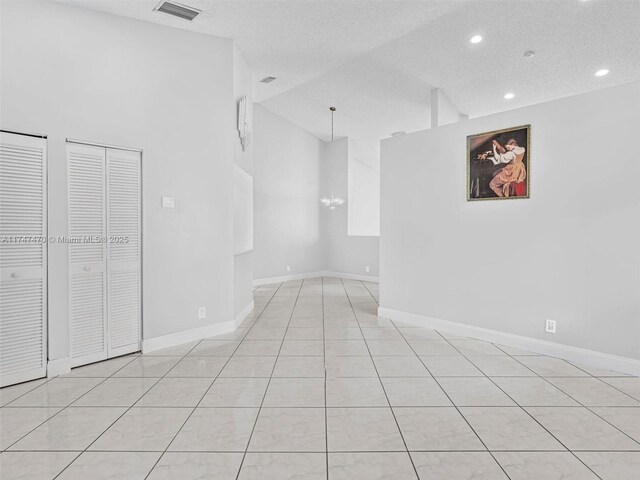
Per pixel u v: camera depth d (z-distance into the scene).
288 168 8.73
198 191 4.21
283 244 8.70
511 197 3.90
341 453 2.12
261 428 2.38
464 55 5.02
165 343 3.97
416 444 2.21
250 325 4.88
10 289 3.02
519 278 3.88
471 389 2.95
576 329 3.51
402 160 4.94
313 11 4.01
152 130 3.82
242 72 5.13
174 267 4.04
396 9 4.03
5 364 3.00
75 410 2.62
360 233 10.27
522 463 2.03
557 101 3.56
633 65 5.00
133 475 1.93
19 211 3.05
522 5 3.92
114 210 3.61
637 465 2.01
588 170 3.40
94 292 3.50
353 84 6.38
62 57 3.24
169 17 3.79
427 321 4.75
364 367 3.42
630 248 3.19
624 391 2.90
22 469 1.98
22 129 3.03
